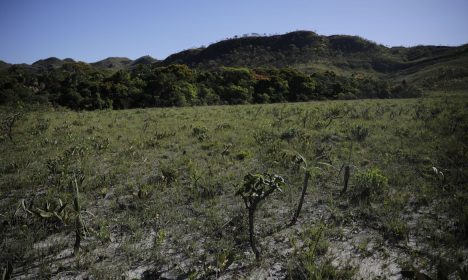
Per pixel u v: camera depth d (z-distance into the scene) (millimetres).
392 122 15102
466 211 5840
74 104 35562
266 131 13586
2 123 15297
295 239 5363
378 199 6758
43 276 4484
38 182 7973
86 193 7379
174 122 17344
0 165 9219
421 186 7352
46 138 12406
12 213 6203
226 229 5711
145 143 11992
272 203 6754
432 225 5664
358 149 10719
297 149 10641
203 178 8109
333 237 5422
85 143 11758
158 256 4910
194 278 4375
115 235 5617
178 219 6121
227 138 12750
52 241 5375
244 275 4496
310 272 4270
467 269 4309
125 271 4617
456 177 7703
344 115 17859
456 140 10812
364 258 4840
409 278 4340
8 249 5035
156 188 7574
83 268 4684
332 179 8047
